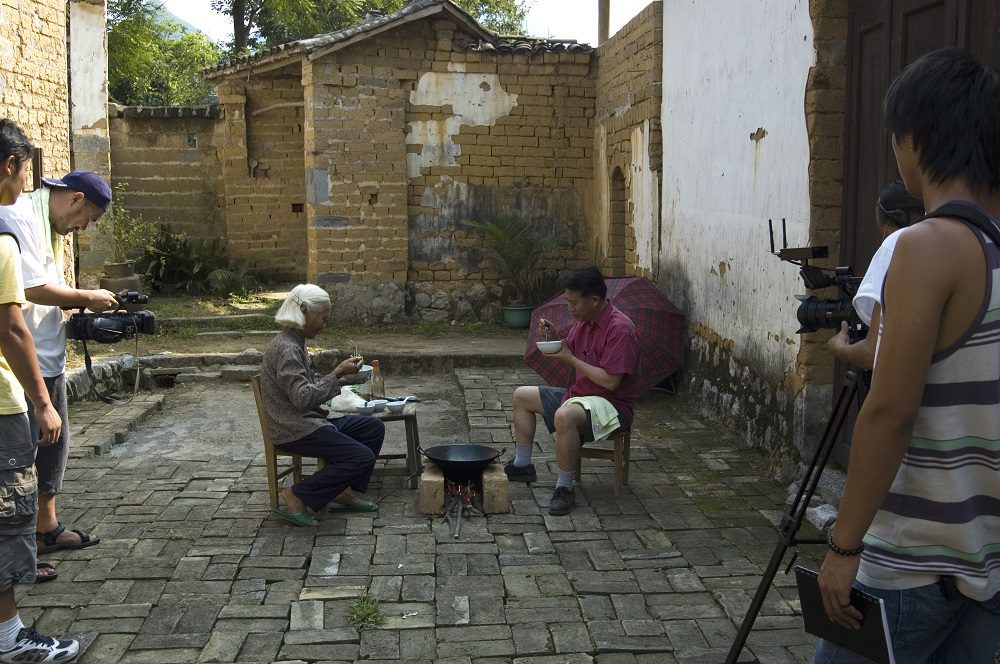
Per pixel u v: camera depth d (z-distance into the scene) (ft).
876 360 5.93
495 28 78.48
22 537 11.08
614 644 11.72
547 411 18.28
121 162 47.52
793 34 18.37
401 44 36.55
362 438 17.08
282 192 47.50
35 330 13.48
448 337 35.27
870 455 5.88
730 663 8.91
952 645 6.58
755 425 20.92
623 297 25.82
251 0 78.89
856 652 6.45
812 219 17.61
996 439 5.97
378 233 37.14
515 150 38.09
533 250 37.63
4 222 10.92
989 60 12.82
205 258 45.24
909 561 6.17
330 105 36.14
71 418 23.43
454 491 17.03
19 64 23.80
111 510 16.80
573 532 15.76
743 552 14.88
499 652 11.55
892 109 6.24
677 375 27.14
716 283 23.77
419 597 13.12
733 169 22.30
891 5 15.47
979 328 5.82
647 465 19.97
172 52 90.07
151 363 29.76
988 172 5.99
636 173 31.89
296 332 16.15
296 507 15.90
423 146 37.42
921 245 5.78
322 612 12.66
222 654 11.49
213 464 20.02
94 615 12.57
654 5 28.86
